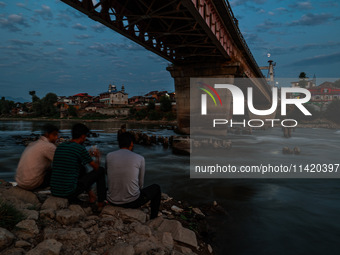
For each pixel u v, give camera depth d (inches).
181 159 504.4
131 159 143.6
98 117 3649.1
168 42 999.0
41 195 170.4
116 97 4252.0
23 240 105.8
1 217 112.6
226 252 151.0
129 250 107.3
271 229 186.4
